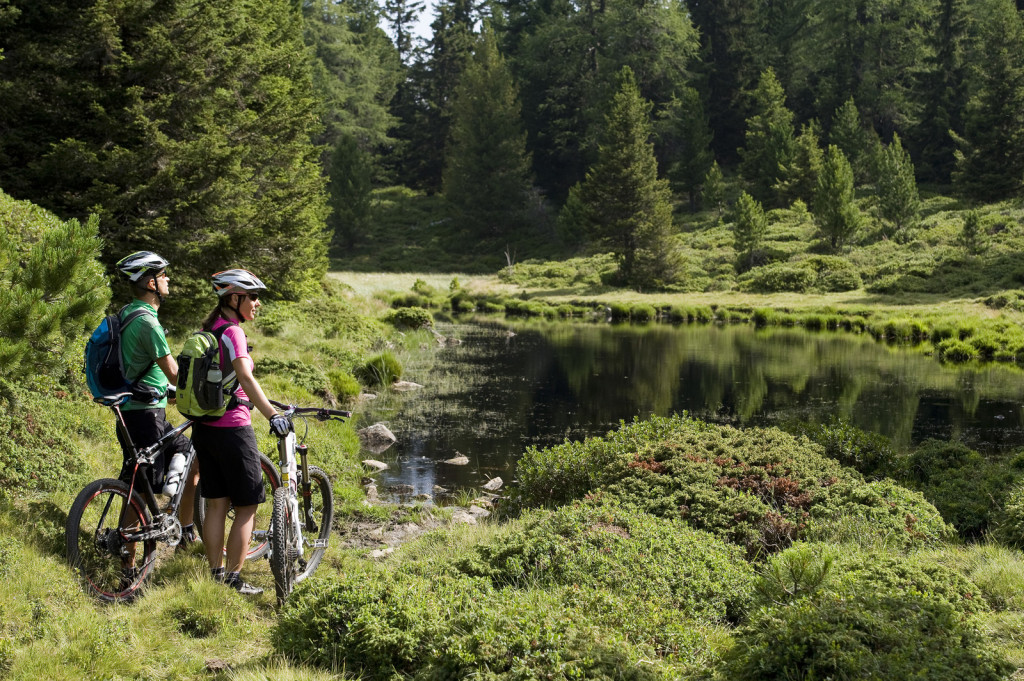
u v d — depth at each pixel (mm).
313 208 22938
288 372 15695
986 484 8328
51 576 4625
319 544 6004
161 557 5617
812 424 10539
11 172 13586
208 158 14820
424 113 96500
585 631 4184
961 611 4398
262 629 4730
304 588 4688
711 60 91500
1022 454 9156
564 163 88562
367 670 4141
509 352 27703
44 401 7363
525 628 4176
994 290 42188
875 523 6801
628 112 60750
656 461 8188
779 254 56906
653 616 4578
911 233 55375
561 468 8836
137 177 14250
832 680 3613
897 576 4797
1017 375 22469
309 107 21328
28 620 4230
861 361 25750
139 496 5133
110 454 7574
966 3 83312
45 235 6133
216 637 4578
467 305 50156
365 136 90062
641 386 20672
